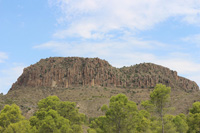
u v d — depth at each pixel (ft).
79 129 239.50
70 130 207.51
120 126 200.54
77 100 616.80
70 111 250.78
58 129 199.72
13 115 217.56
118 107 194.70
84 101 595.06
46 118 201.16
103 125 206.18
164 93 195.31
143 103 211.82
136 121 200.13
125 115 195.42
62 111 245.86
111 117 199.11
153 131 216.13
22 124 204.44
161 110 199.62
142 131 236.02
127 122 198.90
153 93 200.23
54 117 210.79
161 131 200.03
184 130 239.71
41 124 209.56
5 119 214.28
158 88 198.29
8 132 192.54
